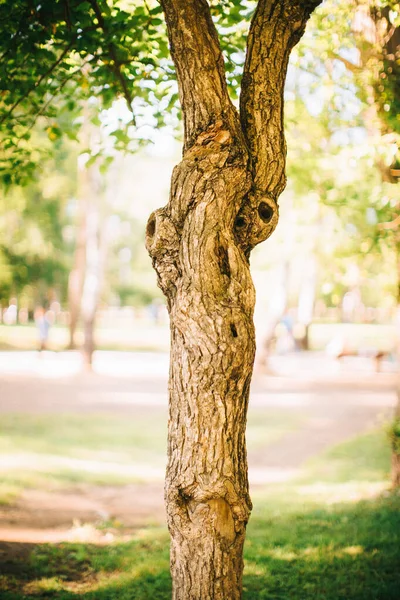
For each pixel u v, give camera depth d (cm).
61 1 520
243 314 360
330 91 802
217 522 357
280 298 2388
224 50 584
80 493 903
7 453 1105
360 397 1888
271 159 395
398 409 874
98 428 1386
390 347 3441
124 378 2289
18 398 1756
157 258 383
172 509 366
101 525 748
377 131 782
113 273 5050
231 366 356
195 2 379
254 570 590
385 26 722
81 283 3281
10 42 549
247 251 400
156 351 3531
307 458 1158
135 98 646
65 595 529
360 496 863
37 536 695
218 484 356
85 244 3048
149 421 1487
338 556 617
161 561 615
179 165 374
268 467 1106
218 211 366
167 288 381
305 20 398
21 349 3275
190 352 360
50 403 1695
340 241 928
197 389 359
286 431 1376
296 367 2720
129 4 578
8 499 834
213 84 381
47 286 3856
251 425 1444
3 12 526
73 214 3538
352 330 4994
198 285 360
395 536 665
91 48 553
